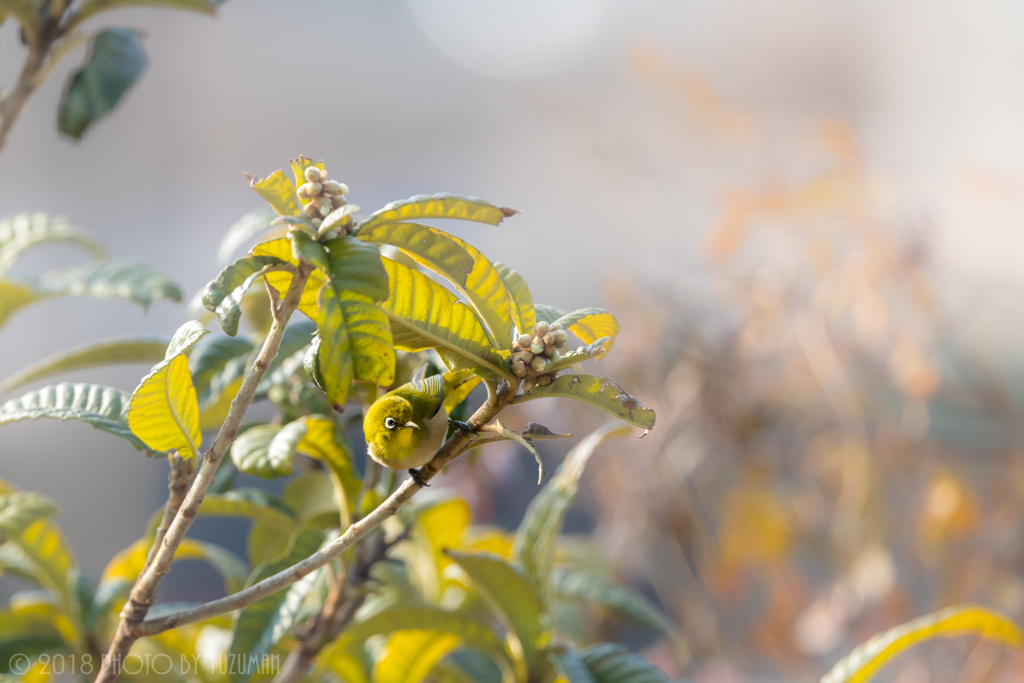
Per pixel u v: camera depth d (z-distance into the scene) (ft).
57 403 6.48
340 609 6.77
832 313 14.60
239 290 6.00
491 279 6.13
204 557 7.96
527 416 14.29
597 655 6.87
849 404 14.48
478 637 6.94
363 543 6.82
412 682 7.16
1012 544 14.67
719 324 15.38
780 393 15.40
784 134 15.14
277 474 6.61
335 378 5.92
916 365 13.76
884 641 6.76
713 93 15.46
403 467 6.04
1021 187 13.37
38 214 8.08
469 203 6.10
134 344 7.18
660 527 15.49
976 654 14.73
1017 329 15.08
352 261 5.97
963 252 15.10
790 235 14.90
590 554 14.17
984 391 14.19
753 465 15.42
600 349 6.11
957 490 14.25
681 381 14.96
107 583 7.39
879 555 14.93
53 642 7.12
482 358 6.10
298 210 6.13
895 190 14.38
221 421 7.08
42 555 7.18
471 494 13.20
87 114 7.33
